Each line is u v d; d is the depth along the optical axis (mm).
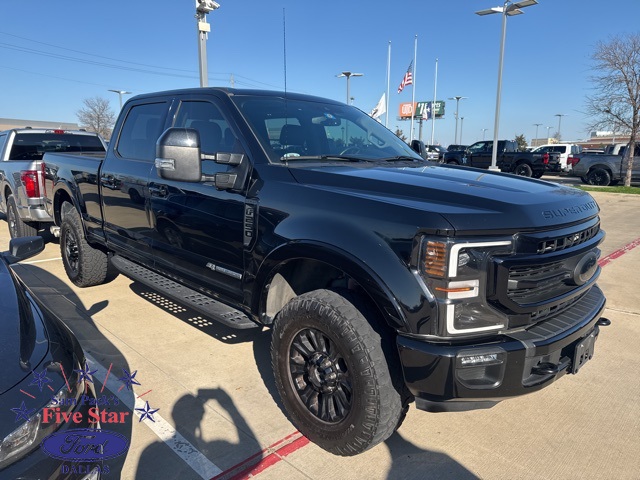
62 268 6426
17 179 7160
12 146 8258
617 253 7684
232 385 3447
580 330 2533
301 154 3336
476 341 2271
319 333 2650
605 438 2912
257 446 2779
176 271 3811
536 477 2562
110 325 4492
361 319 2463
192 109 3795
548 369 2395
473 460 2693
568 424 3061
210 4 10266
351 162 3381
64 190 5457
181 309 4938
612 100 19922
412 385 2301
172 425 2957
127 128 4555
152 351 3971
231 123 3363
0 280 2516
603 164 20875
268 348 4059
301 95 4023
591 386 3533
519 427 3020
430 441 2863
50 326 2305
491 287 2248
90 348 3998
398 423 2572
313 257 2605
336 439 2586
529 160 24422
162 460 2641
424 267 2232
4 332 2059
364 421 2436
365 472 2578
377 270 2330
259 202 2967
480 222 2240
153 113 4227
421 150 4484
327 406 2668
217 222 3275
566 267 2586
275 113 3523
